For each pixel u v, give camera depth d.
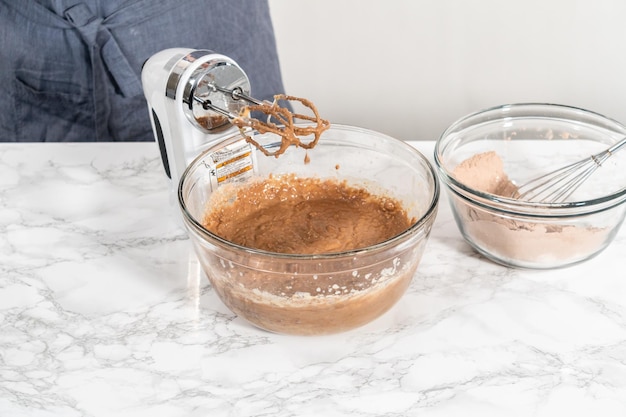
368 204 1.18
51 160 1.43
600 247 1.11
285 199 1.21
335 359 0.99
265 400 0.93
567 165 1.27
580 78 2.13
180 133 1.12
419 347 1.01
